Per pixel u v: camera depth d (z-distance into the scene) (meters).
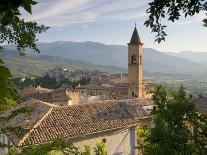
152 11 6.32
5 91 2.26
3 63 2.33
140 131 29.73
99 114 30.53
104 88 97.12
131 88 65.62
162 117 12.28
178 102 12.28
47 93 78.19
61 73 184.75
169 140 11.66
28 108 8.58
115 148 29.52
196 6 6.22
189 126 12.99
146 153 12.92
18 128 8.30
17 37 5.81
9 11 2.43
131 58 65.31
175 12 6.30
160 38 6.65
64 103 67.25
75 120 28.47
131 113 32.12
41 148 8.19
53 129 26.12
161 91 12.73
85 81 151.38
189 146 11.98
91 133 27.34
